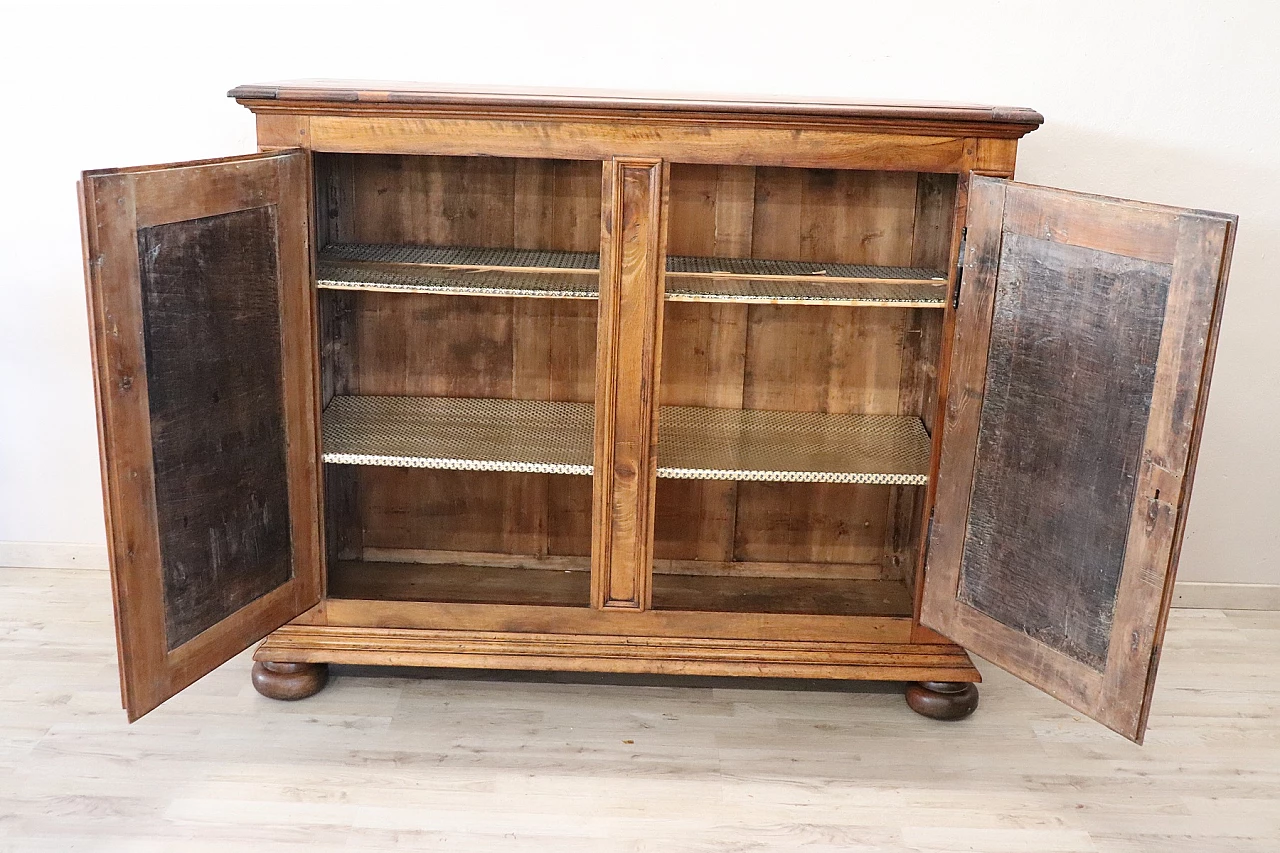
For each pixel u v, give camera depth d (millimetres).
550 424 2656
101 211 1842
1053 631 2188
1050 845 2146
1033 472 2180
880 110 2168
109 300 1882
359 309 2727
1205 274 1825
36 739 2342
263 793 2207
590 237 2643
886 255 2633
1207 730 2527
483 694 2574
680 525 2844
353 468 2814
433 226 2639
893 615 2533
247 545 2281
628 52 2713
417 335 2744
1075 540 2113
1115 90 2717
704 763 2355
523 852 2076
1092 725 2543
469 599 2580
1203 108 2725
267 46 2721
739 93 2602
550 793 2244
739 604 2629
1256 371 2891
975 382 2262
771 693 2623
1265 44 2678
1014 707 2605
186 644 2162
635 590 2494
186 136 2777
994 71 2709
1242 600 3061
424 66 2730
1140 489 1975
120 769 2262
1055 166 2773
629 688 2625
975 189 2201
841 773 2340
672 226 2633
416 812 2172
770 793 2268
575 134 2219
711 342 2723
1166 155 2758
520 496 2826
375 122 2232
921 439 2646
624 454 2393
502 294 2328
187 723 2422
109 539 1968
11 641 2699
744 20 2686
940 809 2238
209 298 2088
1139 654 2021
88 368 2912
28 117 2740
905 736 2477
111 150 2779
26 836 2064
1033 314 2131
